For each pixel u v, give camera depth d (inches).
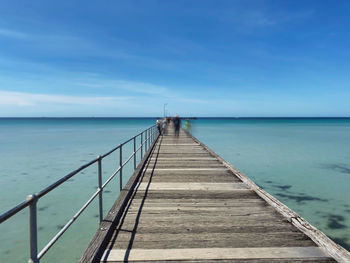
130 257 121.1
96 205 336.8
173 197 214.2
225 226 156.4
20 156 770.8
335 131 2145.7
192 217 170.6
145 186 246.8
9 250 229.6
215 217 170.7
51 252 219.9
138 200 206.2
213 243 135.1
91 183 447.8
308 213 311.0
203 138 1386.6
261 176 496.4
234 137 1456.7
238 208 188.4
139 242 135.9
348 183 444.1
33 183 459.8
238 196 217.6
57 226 273.9
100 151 883.4
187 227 154.9
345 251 119.7
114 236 142.8
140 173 302.7
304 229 145.7
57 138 1469.0
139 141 1239.5
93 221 284.8
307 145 1031.0
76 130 2511.1
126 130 2480.3
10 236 255.9
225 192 228.5
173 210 183.6
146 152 431.5
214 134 1729.8
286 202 350.3
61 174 532.1
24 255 221.9
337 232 259.6
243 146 985.5
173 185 250.8
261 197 213.5
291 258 120.9
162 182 262.2
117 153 834.2
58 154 812.6
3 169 582.9
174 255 123.0
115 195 379.6
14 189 422.9
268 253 125.1
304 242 136.4
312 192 395.9
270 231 149.6
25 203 71.4
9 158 733.3
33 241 78.6
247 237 142.0
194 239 139.4
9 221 292.7
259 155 749.9
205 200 206.7
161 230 150.5
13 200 368.8
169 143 627.5
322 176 497.4
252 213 178.4
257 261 118.6
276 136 1549.0
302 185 434.9
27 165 629.9
